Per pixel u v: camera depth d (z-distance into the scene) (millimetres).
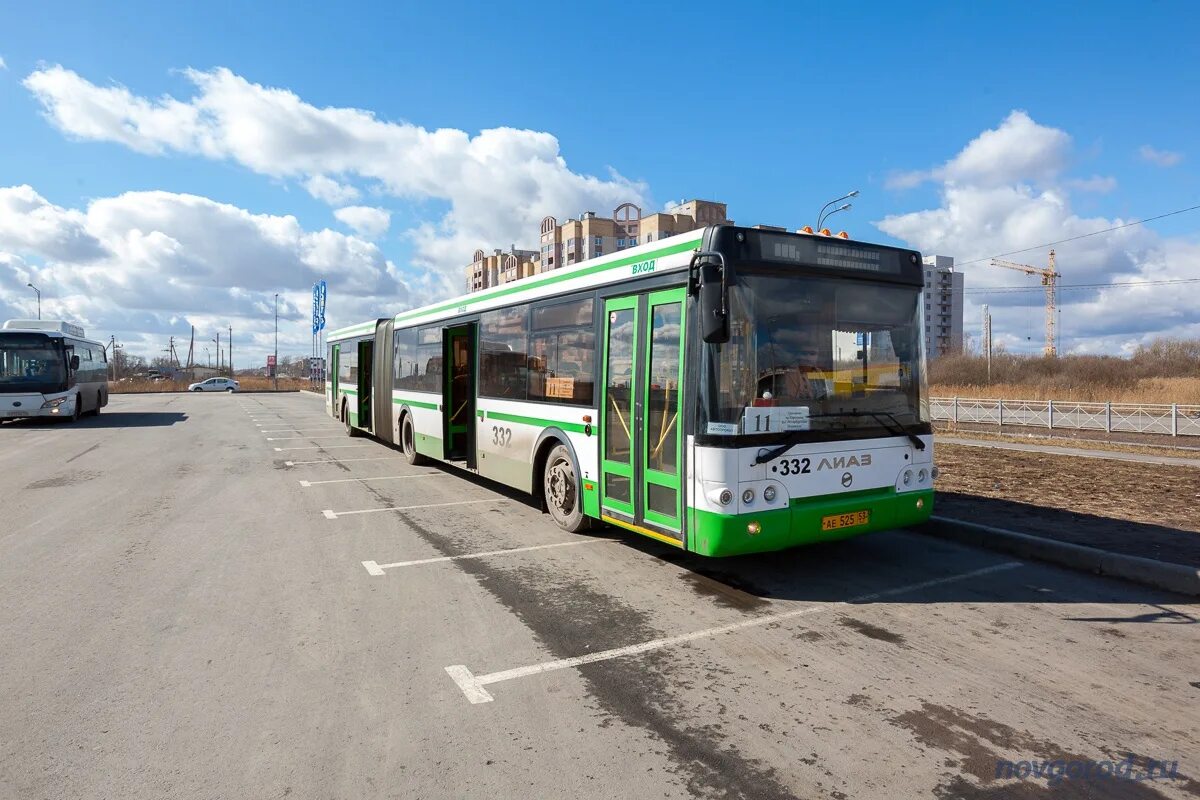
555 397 7836
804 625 5047
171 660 4363
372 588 5852
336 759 3242
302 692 3936
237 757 3252
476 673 4203
